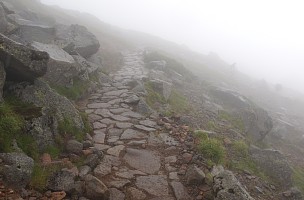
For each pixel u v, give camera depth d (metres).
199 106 20.17
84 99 14.36
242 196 7.09
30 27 20.27
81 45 20.09
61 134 9.12
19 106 8.38
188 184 8.36
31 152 7.55
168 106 16.23
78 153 8.74
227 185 7.42
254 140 19.00
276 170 12.05
